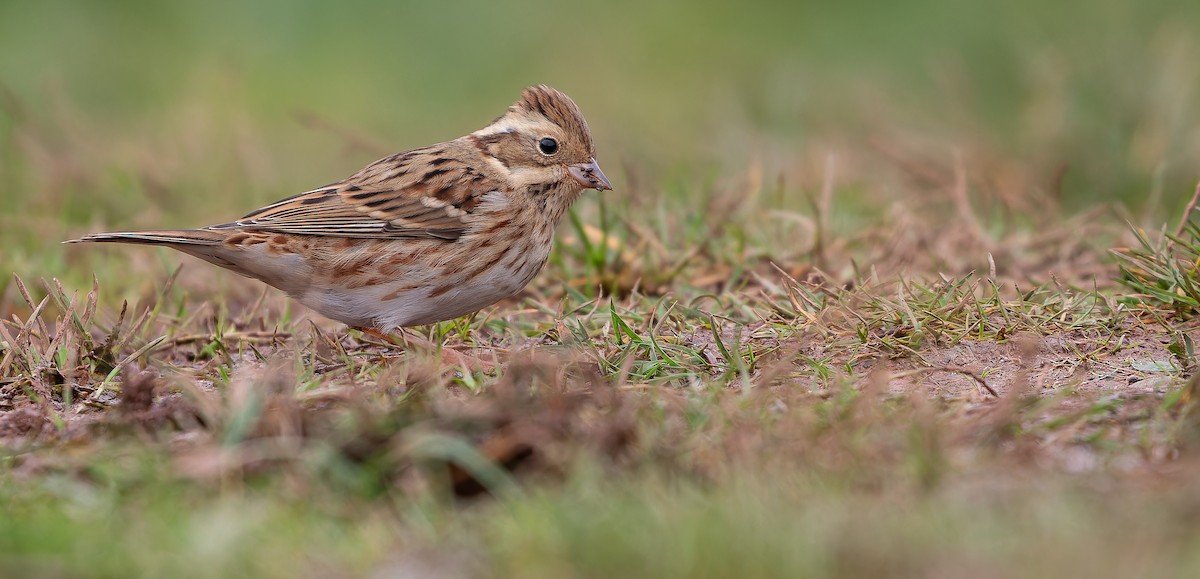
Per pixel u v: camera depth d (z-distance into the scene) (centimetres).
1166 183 1686
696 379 986
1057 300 1118
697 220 1350
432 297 1148
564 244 1317
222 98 2045
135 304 1232
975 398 929
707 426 830
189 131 1884
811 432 792
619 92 2362
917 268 1309
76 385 1047
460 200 1139
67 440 875
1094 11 2177
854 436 789
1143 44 1928
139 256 1452
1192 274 1092
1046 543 651
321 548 704
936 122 1950
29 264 1397
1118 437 827
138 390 906
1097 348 1034
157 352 1163
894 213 1403
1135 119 1773
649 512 689
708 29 2628
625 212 1389
